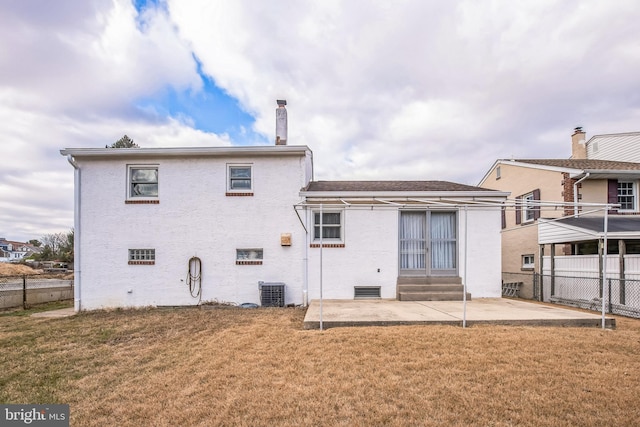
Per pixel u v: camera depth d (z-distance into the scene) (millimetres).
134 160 10180
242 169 10367
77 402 3797
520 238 14578
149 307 9820
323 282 9859
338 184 11930
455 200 9594
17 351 5688
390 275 9859
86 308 9867
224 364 4719
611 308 8961
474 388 3838
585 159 17109
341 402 3586
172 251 10023
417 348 5125
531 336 5648
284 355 4984
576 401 3535
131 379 4398
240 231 10070
